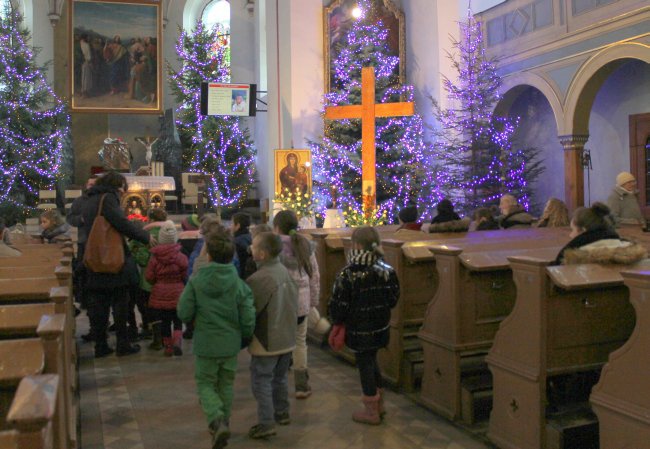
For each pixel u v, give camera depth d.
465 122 14.41
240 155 21.34
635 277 3.01
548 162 16.41
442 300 4.50
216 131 20.73
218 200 19.92
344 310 4.16
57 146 20.00
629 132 14.27
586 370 3.73
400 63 17.02
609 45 12.70
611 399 3.17
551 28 14.34
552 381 4.23
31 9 21.89
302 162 14.79
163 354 6.38
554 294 3.64
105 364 5.98
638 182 14.05
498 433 3.94
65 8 22.11
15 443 1.70
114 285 6.01
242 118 22.89
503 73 16.00
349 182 15.98
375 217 13.30
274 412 4.31
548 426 3.61
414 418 4.44
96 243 5.80
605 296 3.80
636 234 6.45
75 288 7.42
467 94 14.43
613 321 3.85
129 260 6.14
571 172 14.02
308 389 4.92
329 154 15.84
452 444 3.97
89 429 4.27
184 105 21.47
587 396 4.20
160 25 20.59
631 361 3.07
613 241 3.84
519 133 17.34
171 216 19.38
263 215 19.22
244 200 21.27
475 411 4.41
